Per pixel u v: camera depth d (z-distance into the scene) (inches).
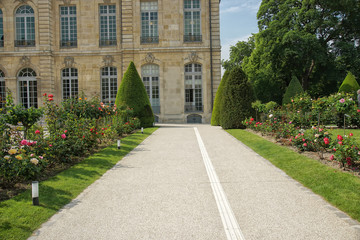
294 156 364.2
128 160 390.0
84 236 176.2
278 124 537.6
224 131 686.5
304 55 1123.9
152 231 181.6
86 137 412.8
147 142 541.6
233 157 399.2
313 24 1101.7
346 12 1120.8
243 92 713.6
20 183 273.3
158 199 239.3
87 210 217.3
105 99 1080.8
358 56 1147.3
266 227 184.5
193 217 201.9
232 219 197.6
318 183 264.7
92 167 343.3
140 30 1059.3
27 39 1067.9
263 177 299.1
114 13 1082.1
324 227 183.3
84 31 1075.3
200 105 1064.8
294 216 200.7
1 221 191.2
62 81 1082.1
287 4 1172.5
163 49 1047.0
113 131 563.5
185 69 1064.2
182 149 465.7
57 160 343.0
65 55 1069.8
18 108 341.7
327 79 1193.4
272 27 1178.0
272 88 1379.2
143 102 818.8
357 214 198.7
